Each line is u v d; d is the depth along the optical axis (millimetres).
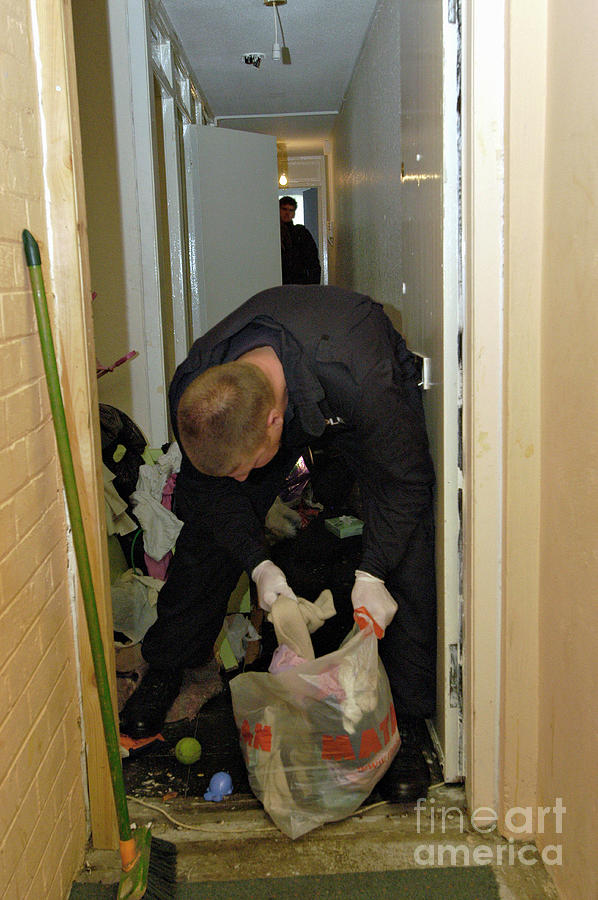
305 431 1569
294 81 5387
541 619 1440
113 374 3182
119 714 1952
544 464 1385
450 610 1619
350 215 5516
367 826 1603
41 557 1296
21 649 1184
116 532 2385
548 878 1449
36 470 1275
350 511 3684
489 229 1375
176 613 1940
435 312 1592
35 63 1298
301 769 1586
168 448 2764
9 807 1121
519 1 1264
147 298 3164
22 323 1221
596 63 1085
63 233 1355
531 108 1298
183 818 1636
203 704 2080
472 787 1579
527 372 1383
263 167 4961
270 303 1602
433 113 1534
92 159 3037
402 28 1927
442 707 1703
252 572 1729
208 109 5988
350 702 1554
